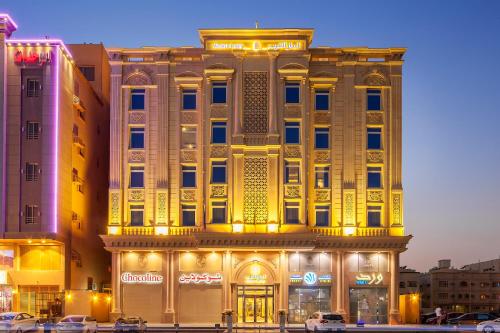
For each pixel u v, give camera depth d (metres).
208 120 60.94
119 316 59.41
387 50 62.28
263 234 58.38
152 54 62.75
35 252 60.44
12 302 59.44
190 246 60.12
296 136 61.12
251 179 60.25
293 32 61.25
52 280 60.00
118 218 61.00
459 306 115.31
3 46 59.59
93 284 69.19
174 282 60.06
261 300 59.97
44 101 59.41
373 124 61.97
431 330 52.00
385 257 60.88
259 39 61.38
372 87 62.31
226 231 59.66
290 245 58.75
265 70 61.41
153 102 62.38
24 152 59.00
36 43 59.81
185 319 59.75
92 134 70.88
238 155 60.19
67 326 46.72
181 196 61.50
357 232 60.75
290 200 60.19
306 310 60.09
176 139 62.06
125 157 61.81
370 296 60.47
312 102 62.31
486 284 116.06
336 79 62.16
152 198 61.41
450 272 116.31
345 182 61.19
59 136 59.50
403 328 54.19
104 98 76.50
